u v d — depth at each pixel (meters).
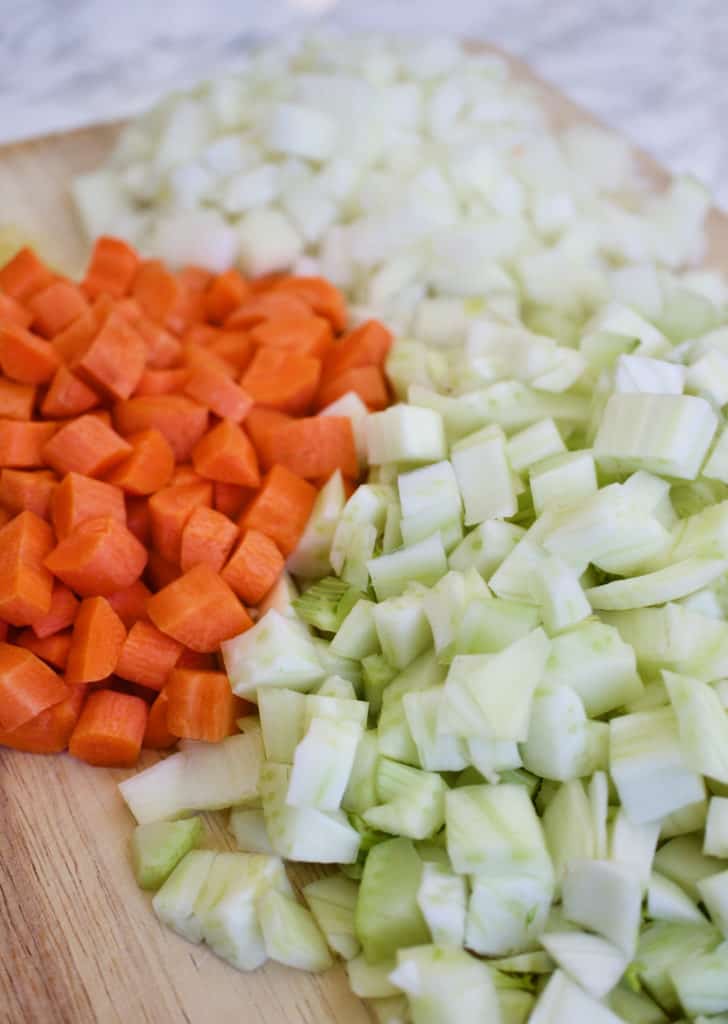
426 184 0.27
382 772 0.20
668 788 0.19
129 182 0.29
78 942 0.19
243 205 0.28
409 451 0.22
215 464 0.23
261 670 0.21
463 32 0.39
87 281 0.26
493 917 0.18
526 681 0.19
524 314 0.27
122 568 0.21
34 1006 0.19
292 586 0.22
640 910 0.18
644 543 0.20
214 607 0.21
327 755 0.19
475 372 0.23
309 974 0.19
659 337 0.23
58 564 0.21
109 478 0.22
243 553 0.22
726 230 0.29
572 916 0.18
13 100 0.34
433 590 0.20
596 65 0.38
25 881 0.20
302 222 0.28
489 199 0.28
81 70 0.36
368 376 0.24
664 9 0.40
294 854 0.19
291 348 0.25
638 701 0.20
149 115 0.30
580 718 0.19
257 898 0.19
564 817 0.19
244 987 0.19
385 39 0.32
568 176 0.28
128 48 0.37
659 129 0.35
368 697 0.21
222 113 0.29
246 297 0.27
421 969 0.18
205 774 0.21
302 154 0.28
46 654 0.21
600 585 0.21
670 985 0.18
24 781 0.21
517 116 0.30
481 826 0.19
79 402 0.23
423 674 0.20
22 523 0.21
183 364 0.25
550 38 0.39
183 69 0.36
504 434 0.23
